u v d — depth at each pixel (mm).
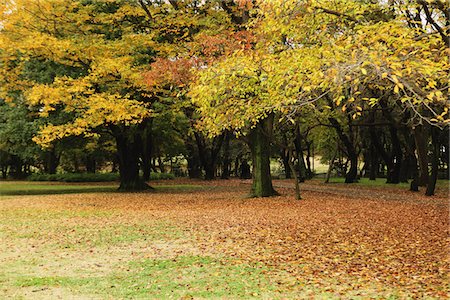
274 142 21406
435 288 7059
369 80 7848
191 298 6754
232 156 51281
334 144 48125
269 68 9367
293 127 25250
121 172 30250
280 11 9430
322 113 25141
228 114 11008
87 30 23938
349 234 11773
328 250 9906
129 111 20719
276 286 7320
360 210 17000
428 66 6973
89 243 11180
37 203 21547
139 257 9578
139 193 27500
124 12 22969
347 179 38312
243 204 19547
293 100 8508
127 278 7918
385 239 11023
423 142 24453
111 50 22125
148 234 12281
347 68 7168
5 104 29438
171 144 43969
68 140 29125
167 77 17250
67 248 10625
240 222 14086
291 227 12977
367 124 28469
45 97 20125
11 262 9234
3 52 23438
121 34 24938
